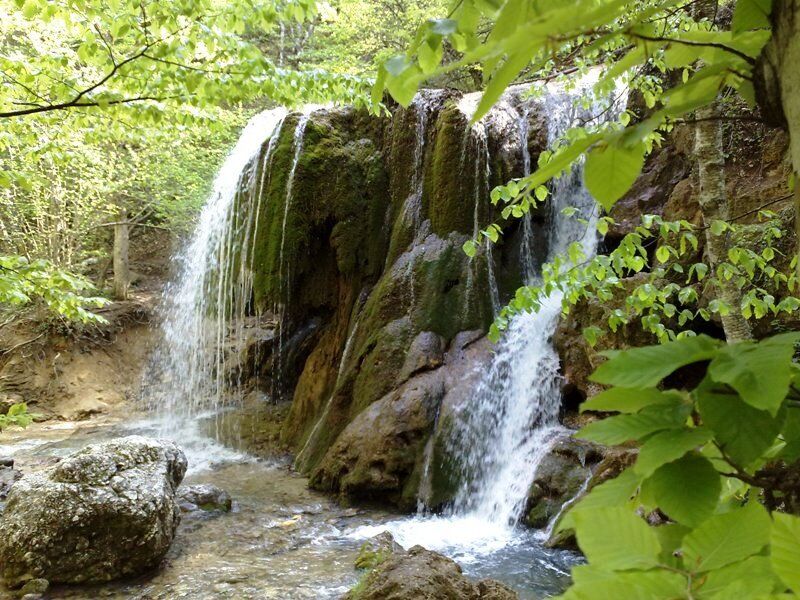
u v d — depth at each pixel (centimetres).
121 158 1342
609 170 64
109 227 1652
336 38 1362
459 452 632
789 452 57
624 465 504
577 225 760
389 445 647
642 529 52
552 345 656
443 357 720
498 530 552
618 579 47
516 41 46
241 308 984
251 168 933
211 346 1242
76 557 450
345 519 600
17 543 446
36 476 500
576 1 57
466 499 612
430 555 377
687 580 47
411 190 848
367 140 895
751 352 54
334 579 446
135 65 455
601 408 64
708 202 280
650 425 57
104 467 496
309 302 938
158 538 472
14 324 1307
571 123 749
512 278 781
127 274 1545
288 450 888
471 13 82
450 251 772
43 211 1274
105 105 445
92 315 551
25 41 919
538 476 561
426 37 77
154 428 1078
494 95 52
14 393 1228
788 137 59
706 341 59
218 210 1022
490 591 354
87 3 422
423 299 757
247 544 528
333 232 849
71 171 1255
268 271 841
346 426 727
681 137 641
